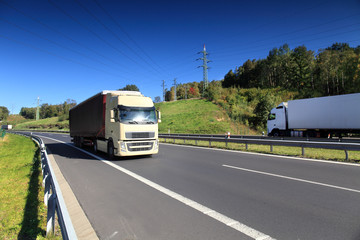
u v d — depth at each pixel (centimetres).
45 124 7769
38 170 910
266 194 511
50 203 348
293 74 7331
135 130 1012
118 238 326
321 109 2012
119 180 674
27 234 385
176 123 4581
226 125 4044
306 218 379
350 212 400
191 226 358
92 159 1123
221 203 459
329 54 6625
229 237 319
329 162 910
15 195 613
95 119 1304
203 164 916
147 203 470
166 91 11044
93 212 429
